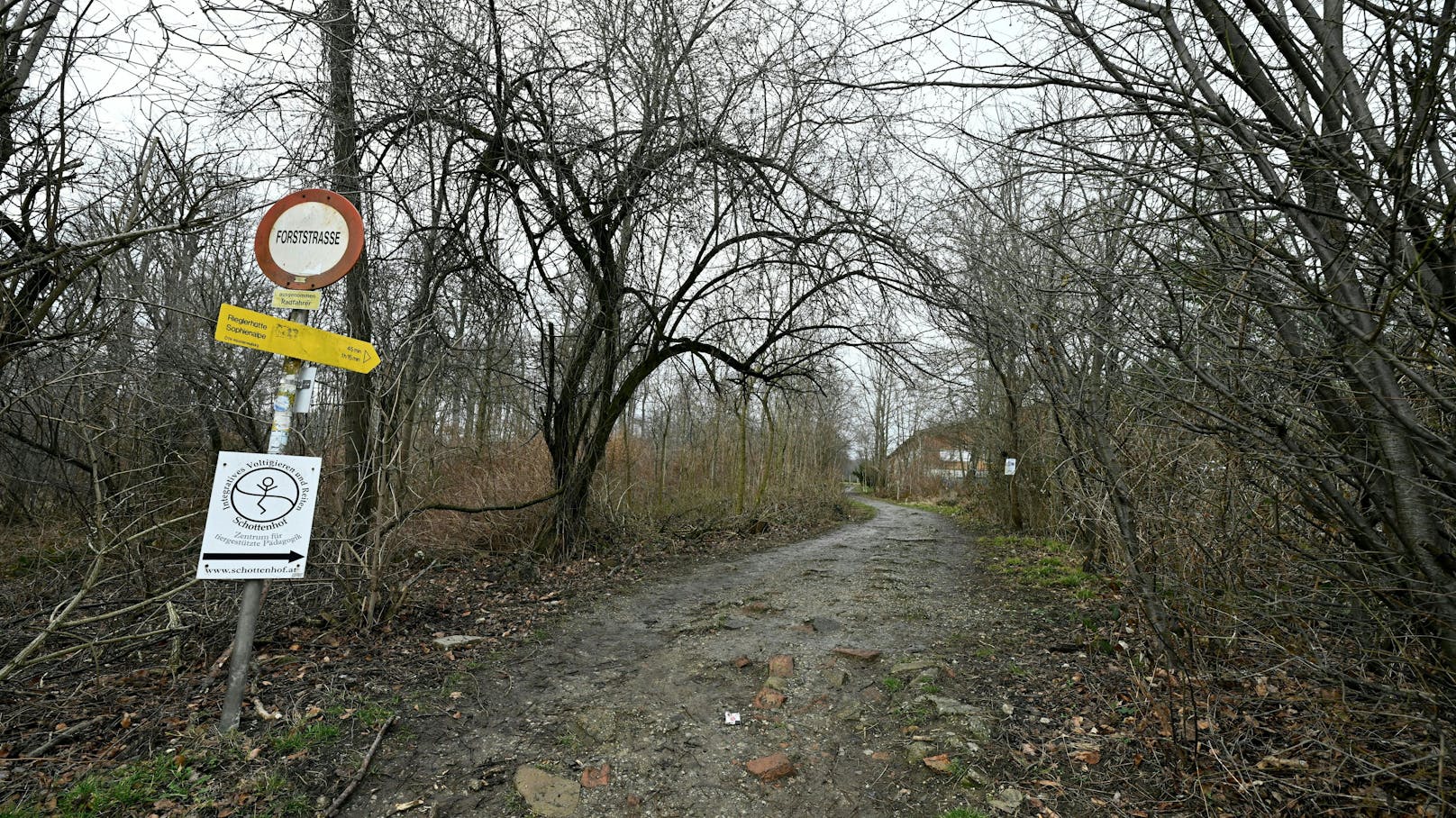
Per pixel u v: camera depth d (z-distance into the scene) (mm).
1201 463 3465
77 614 5547
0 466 7949
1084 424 4047
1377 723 3053
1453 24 2027
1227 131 2713
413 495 8727
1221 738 3408
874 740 4000
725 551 11555
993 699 4473
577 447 9750
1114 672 4812
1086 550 7984
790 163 8125
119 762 3354
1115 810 3195
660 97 7992
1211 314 2881
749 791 3441
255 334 3387
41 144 3783
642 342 10930
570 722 4137
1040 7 3277
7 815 2867
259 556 3605
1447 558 2477
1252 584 3320
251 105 6023
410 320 6699
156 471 7320
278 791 3203
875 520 20578
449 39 6625
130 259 7016
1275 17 2689
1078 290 3604
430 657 5129
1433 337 2482
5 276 3426
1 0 3592
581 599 7379
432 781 3422
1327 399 2799
